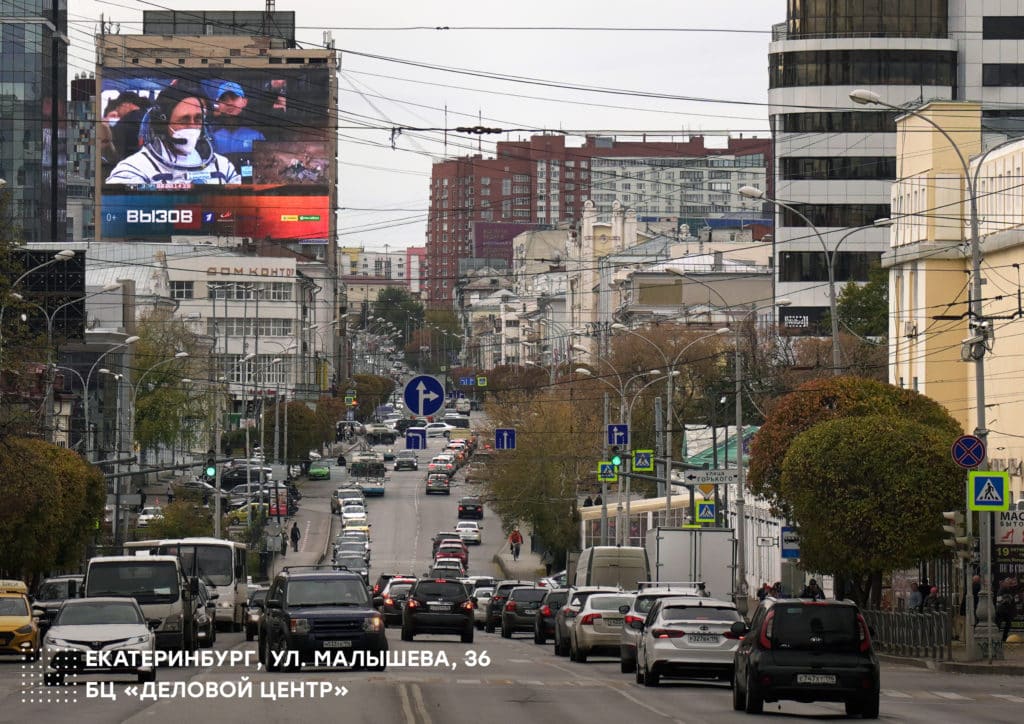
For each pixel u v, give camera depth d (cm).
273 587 6625
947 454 8819
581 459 18650
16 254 11062
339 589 6444
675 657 5719
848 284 19912
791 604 4616
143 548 11081
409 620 9000
